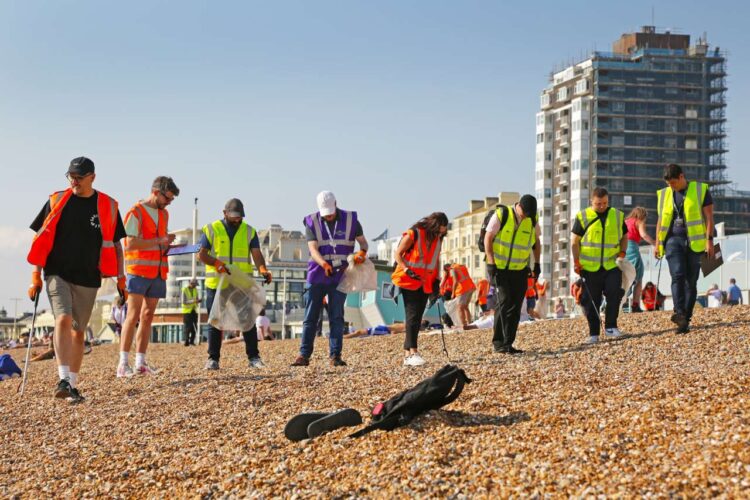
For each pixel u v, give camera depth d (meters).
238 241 12.21
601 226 11.90
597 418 6.25
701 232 11.37
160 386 10.39
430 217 10.91
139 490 6.19
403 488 5.28
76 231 9.68
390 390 8.34
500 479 5.19
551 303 139.25
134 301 11.87
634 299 17.78
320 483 5.64
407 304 10.86
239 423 7.75
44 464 7.18
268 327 28.91
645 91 141.88
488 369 9.03
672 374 7.75
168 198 12.00
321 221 11.70
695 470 4.87
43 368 18.44
